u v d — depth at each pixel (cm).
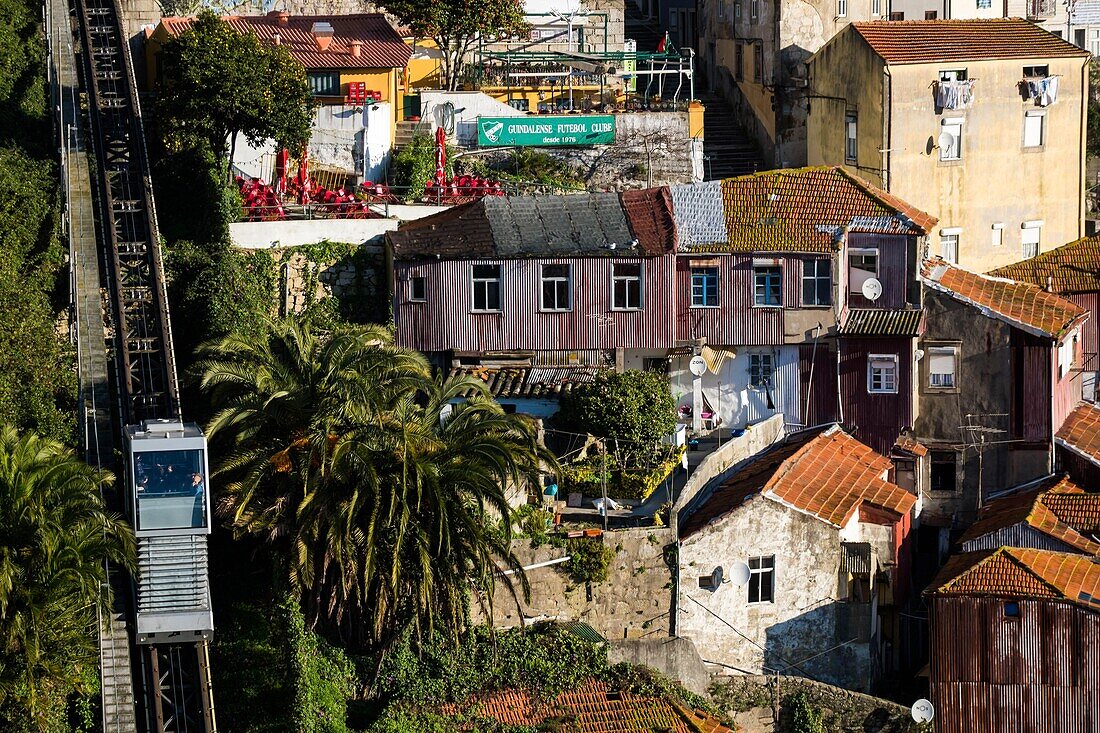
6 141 8800
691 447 8144
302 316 8231
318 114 9475
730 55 11194
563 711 6562
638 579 7062
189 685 6238
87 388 7394
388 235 8344
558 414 7800
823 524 7288
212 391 7219
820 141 10331
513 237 8231
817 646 7312
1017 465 8394
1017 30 10112
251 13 10544
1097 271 9219
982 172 9912
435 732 6394
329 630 6662
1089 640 7100
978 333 8338
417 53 10362
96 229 8019
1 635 5912
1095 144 11256
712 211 8400
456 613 6538
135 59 10112
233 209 8512
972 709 7175
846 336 8288
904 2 10869
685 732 6488
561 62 10431
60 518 6053
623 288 8231
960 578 7275
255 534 6644
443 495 6500
